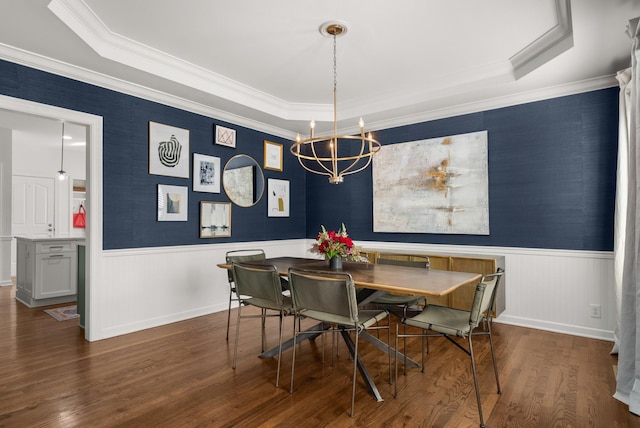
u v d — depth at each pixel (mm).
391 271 2691
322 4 2414
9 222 5887
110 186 3336
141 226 3574
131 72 3143
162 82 3367
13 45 2666
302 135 5328
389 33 2789
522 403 2146
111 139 3342
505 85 3414
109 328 3340
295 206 5375
